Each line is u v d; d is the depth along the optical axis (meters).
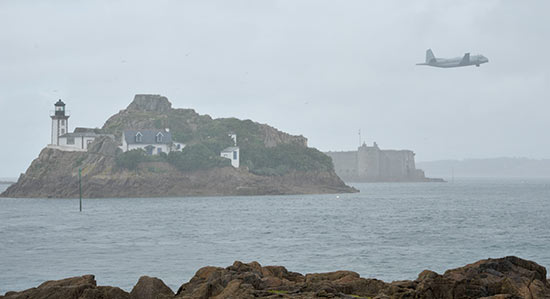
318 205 185.25
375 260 66.00
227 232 99.12
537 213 144.88
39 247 80.19
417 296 28.31
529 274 32.94
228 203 198.88
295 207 174.12
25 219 132.00
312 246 78.81
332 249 75.56
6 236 95.31
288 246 79.12
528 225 110.69
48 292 29.72
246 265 35.50
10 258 69.94
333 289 29.84
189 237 91.44
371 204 191.25
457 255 70.06
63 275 58.75
